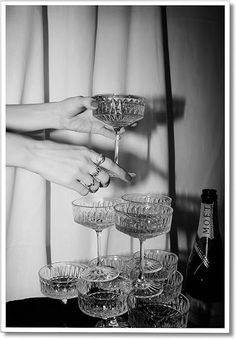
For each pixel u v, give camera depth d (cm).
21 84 80
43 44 80
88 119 79
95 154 74
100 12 80
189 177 86
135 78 82
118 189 85
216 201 77
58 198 84
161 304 65
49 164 74
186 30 83
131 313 61
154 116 84
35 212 83
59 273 78
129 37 82
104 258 81
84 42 81
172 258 80
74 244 85
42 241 84
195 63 84
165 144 85
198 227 80
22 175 82
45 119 78
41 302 77
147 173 85
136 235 64
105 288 71
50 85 81
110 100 68
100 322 71
